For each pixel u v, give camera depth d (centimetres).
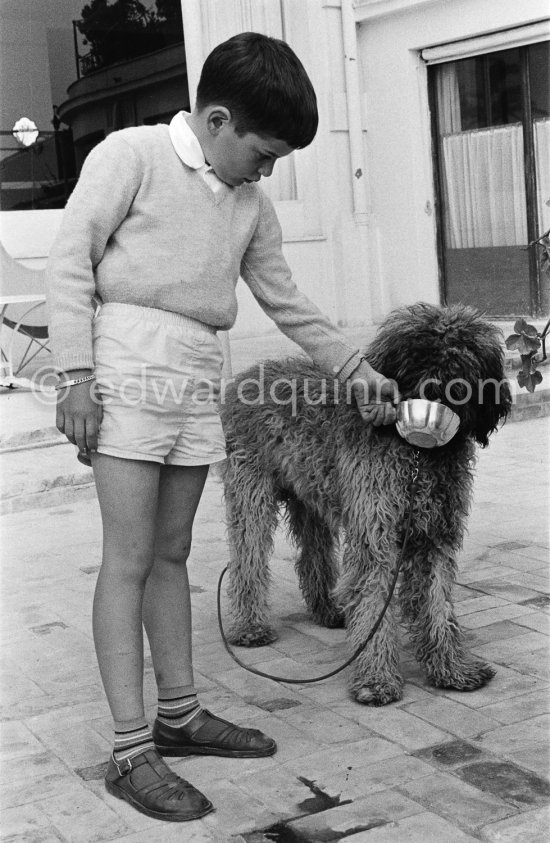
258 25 1052
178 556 306
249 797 277
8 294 873
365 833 254
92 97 1039
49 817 273
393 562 338
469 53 1050
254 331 1063
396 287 1148
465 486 341
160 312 281
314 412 351
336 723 321
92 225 270
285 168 1114
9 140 1007
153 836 260
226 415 386
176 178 277
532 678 348
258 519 387
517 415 809
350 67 1098
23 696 355
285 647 390
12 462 662
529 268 1063
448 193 1120
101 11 1033
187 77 1046
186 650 309
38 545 547
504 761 289
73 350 267
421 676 358
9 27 991
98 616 284
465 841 248
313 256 1113
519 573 462
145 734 285
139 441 275
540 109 1018
